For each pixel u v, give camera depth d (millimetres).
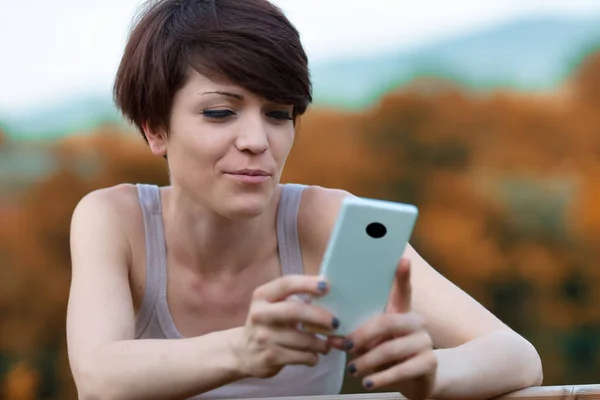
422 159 6070
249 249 2305
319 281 1436
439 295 2152
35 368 5723
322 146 6016
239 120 1892
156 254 2281
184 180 1988
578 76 6117
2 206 5742
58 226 5789
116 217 2260
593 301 6059
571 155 6082
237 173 1890
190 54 1913
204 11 1954
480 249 6039
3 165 5754
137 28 2070
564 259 6059
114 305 2035
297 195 2381
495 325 2068
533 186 6078
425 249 6066
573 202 6066
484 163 6082
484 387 1845
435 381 1642
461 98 6102
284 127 1949
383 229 1428
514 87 6129
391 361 1499
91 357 1784
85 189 5816
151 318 2305
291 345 1470
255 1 1976
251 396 2256
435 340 2141
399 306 1540
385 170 6043
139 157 5840
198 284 2311
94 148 5820
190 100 1915
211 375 1586
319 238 2344
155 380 1648
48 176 5793
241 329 1600
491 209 6055
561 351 6070
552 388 1901
